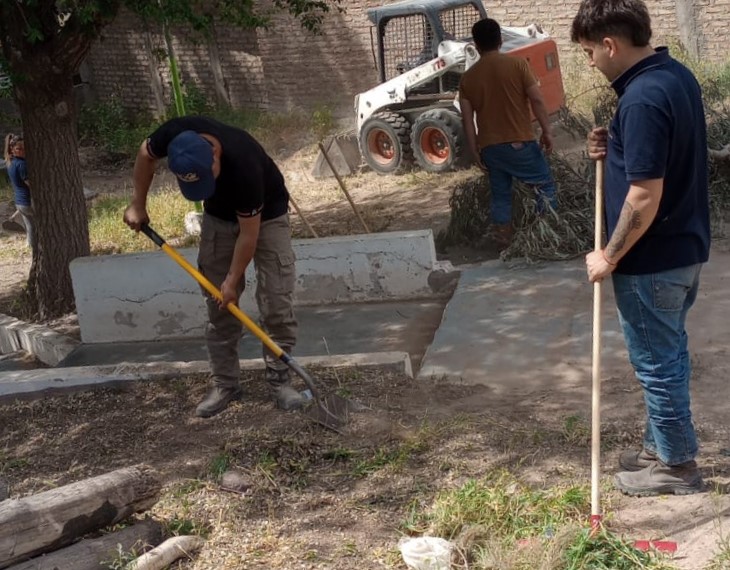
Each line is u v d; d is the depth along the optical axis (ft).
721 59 48.49
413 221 35.73
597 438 12.16
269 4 59.36
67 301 31.55
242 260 15.12
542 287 23.09
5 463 16.02
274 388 16.72
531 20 52.90
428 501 13.62
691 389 16.80
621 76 11.55
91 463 15.76
